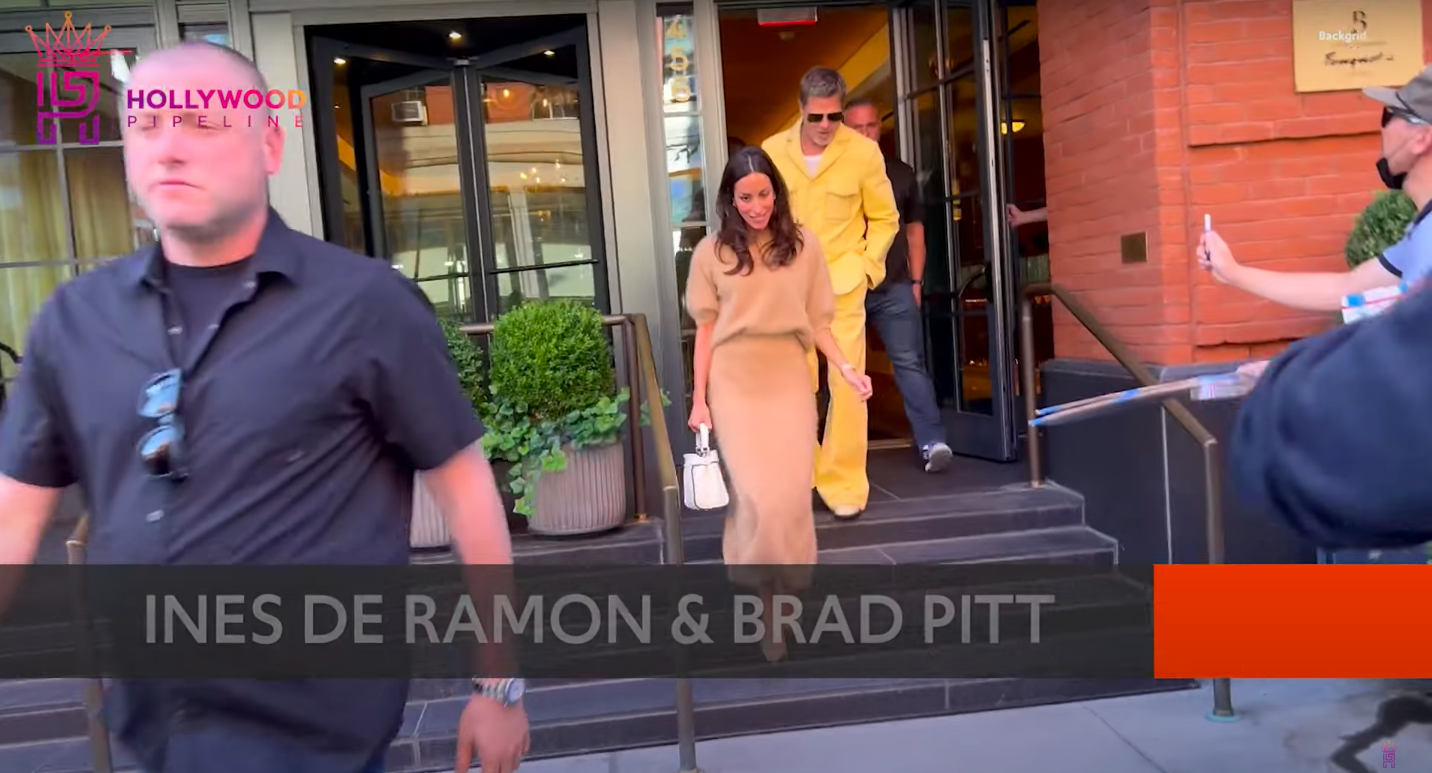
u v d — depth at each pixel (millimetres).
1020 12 5977
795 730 3643
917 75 6031
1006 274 5449
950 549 4418
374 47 5328
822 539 4484
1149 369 4383
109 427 1423
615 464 4363
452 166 5750
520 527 4582
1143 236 4398
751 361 3641
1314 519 926
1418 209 2658
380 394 1510
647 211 5199
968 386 5852
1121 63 4488
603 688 3809
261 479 1421
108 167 5258
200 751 1432
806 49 8039
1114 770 3262
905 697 3689
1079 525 4695
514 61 5578
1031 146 6680
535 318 4258
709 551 4332
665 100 5262
